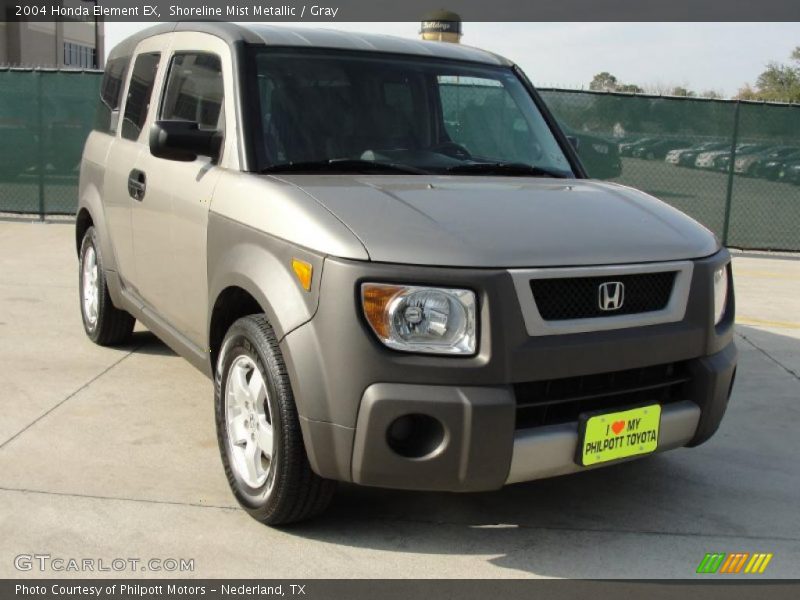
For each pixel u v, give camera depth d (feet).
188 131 12.06
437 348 9.32
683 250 10.83
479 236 9.80
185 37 14.49
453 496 11.94
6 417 14.19
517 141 14.21
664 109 36.81
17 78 37.99
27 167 38.65
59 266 27.63
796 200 37.58
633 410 10.23
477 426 9.25
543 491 12.26
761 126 37.04
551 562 10.30
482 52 15.43
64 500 11.28
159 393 15.64
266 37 13.15
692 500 12.17
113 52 18.76
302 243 9.87
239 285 10.85
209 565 9.87
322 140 12.31
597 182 13.39
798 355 20.17
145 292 15.08
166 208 13.53
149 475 12.17
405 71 13.58
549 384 9.80
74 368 16.94
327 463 9.65
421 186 11.35
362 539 10.62
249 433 11.05
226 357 11.34
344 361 9.34
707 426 11.06
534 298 9.59
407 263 9.36
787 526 11.46
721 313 11.50
